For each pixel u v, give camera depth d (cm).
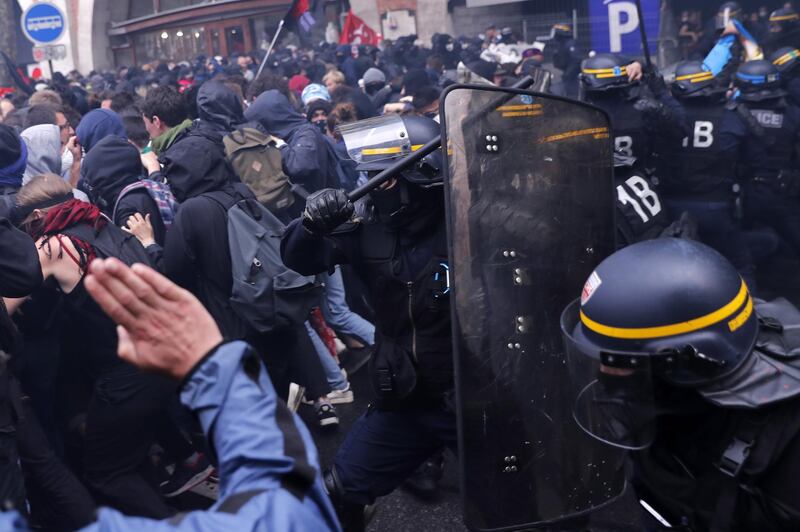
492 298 203
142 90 1111
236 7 2270
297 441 95
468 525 203
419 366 220
